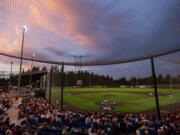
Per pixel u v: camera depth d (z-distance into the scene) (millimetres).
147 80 65375
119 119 10031
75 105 20453
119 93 39781
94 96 32406
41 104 16531
